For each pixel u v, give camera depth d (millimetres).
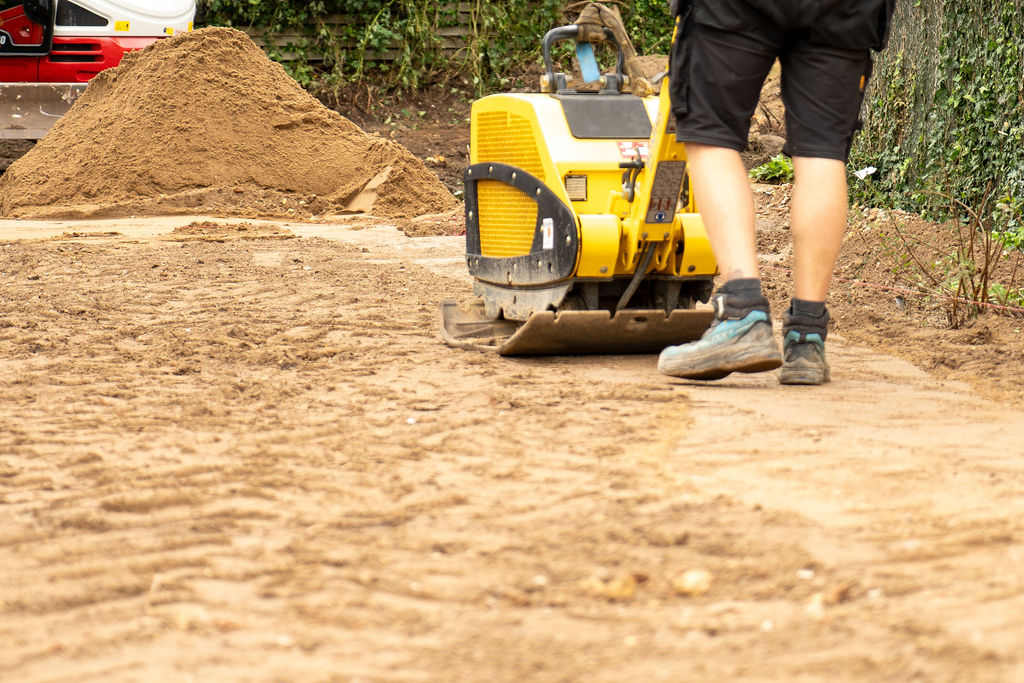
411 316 11406
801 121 7734
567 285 8914
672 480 5535
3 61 30250
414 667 3707
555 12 42781
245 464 6141
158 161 26156
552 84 9594
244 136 26922
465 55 42500
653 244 8805
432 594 4289
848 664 3586
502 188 9836
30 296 12555
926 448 6109
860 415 7043
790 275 13984
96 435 6895
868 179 19797
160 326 10828
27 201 26000
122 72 28094
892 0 7551
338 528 5070
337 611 4148
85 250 16750
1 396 7977
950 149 17906
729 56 7465
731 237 7621
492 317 10289
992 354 9273
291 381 8469
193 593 4355
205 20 40531
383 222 22484
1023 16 15953
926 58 19078
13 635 4055
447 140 39500
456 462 6102
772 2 7250
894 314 11703
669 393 7586
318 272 14445
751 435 6465
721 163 7652
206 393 8094
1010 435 6500
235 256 16078
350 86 41938
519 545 4758
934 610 3932
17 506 5531
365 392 8039
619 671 3635
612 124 9094
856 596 4082
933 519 4820
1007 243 14227
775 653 3699
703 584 4227
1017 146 15891
